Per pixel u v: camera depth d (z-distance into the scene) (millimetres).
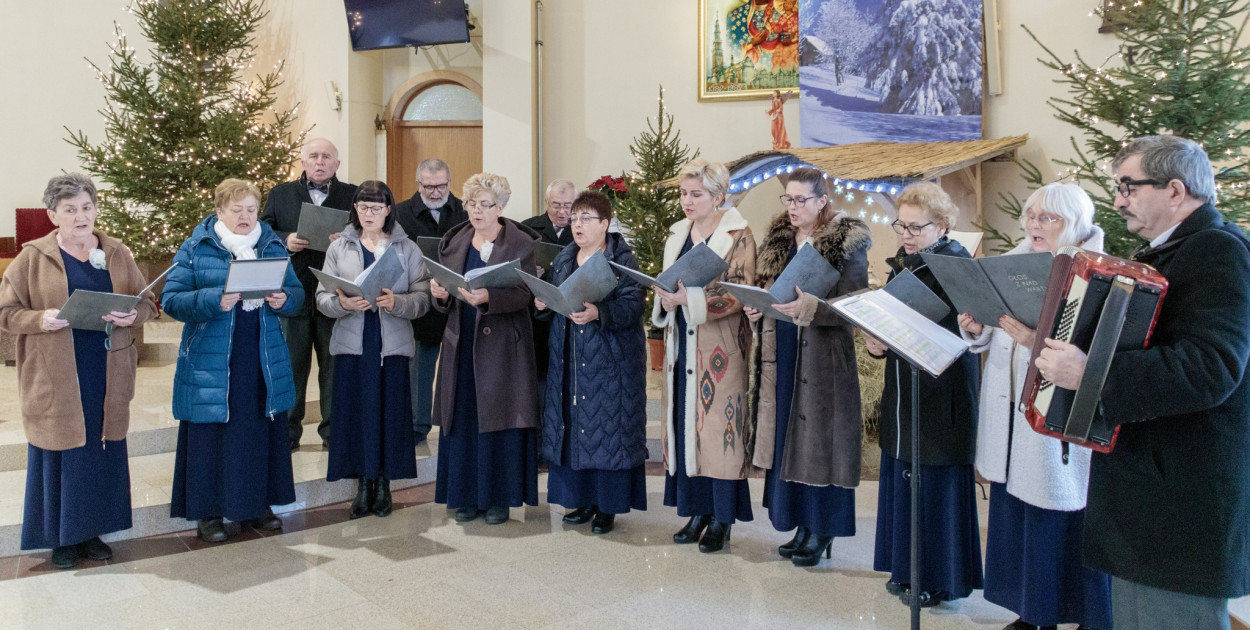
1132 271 1834
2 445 4617
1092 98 4898
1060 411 1938
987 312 2502
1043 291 2273
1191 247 1884
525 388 4047
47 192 3477
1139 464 1938
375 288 3824
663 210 7215
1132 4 4797
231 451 3773
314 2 8914
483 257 4039
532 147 8273
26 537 3527
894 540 3203
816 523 3566
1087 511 2070
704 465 3699
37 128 9008
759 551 3842
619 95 8219
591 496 4070
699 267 3395
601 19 8250
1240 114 4402
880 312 2482
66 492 3492
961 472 3096
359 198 4074
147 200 7430
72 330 3465
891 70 6965
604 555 3785
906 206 3078
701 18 7859
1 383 6438
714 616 3145
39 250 3471
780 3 7566
